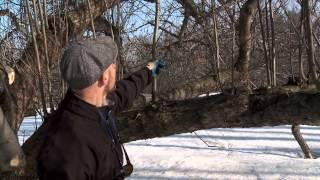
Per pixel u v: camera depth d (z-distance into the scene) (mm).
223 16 7258
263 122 4078
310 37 3900
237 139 12297
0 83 3607
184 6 6633
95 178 2443
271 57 4434
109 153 2492
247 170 9266
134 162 10086
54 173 2355
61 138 2408
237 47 7457
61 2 5156
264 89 4184
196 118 4211
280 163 9641
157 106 4371
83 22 5125
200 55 7918
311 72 3930
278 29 6766
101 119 2502
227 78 5906
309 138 12375
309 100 3857
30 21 4234
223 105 4129
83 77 2457
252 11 6602
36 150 4500
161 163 9938
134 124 4348
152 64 3344
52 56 4867
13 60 5012
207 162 9898
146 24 7590
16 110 4586
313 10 5336
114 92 3057
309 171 9070
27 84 4840
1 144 2461
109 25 5066
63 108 2504
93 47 2492
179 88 5402
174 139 12352
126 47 6848
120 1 5277
